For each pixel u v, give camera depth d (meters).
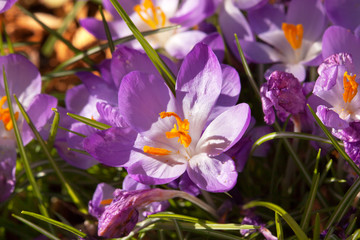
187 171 0.41
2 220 0.47
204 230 0.42
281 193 0.47
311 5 0.46
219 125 0.41
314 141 0.42
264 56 0.47
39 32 0.70
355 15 0.45
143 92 0.41
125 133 0.41
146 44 0.42
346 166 0.43
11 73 0.45
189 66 0.41
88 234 0.43
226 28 0.48
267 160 0.48
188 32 0.49
